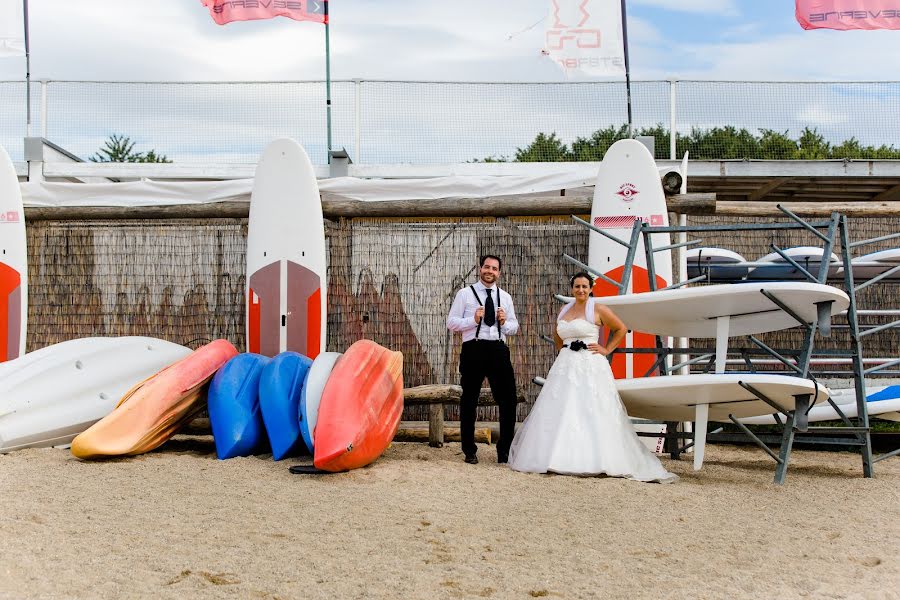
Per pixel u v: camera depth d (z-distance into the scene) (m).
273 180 8.13
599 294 7.99
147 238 8.45
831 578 3.89
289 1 11.23
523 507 5.10
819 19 10.92
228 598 3.45
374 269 8.33
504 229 8.34
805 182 12.55
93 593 3.45
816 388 6.18
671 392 6.30
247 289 8.12
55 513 4.64
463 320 6.62
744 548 4.38
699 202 8.13
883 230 9.11
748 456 7.69
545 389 6.47
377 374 6.62
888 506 5.52
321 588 3.60
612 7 10.56
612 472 6.00
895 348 9.39
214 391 6.62
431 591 3.60
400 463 6.33
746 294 6.27
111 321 8.43
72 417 6.64
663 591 3.66
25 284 8.26
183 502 4.98
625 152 8.05
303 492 5.32
